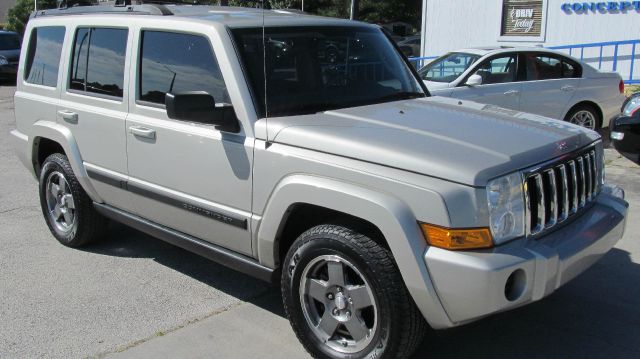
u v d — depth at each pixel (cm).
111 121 463
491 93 917
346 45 441
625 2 1316
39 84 556
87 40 500
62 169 526
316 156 339
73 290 463
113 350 377
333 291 342
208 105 367
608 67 1372
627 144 688
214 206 395
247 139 371
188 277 486
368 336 331
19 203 699
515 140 337
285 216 354
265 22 414
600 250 350
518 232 312
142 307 434
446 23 1597
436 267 296
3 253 539
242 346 380
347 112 386
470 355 365
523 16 1470
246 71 382
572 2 1388
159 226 453
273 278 379
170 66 423
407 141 329
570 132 366
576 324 397
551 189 329
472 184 293
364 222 331
